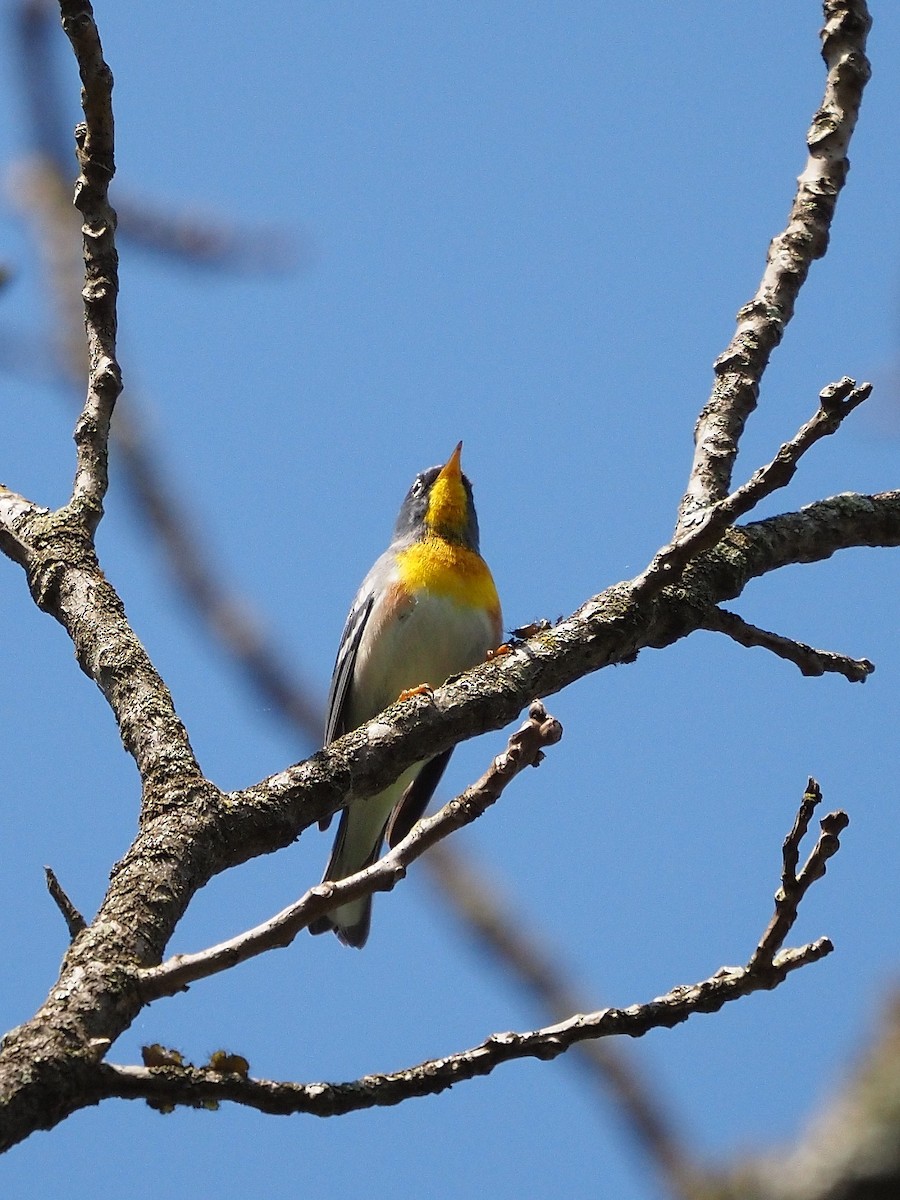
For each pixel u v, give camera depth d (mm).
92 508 8125
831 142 10195
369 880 5668
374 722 7586
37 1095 5266
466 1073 5848
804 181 10180
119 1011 5617
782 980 6113
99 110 7707
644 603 8195
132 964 5816
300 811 7051
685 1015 6059
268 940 5668
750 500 7656
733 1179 4172
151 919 6129
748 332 9766
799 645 8594
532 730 5738
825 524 9141
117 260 8172
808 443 7473
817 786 6121
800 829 6086
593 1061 5863
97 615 7672
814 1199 3838
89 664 7539
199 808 6750
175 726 7145
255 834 6859
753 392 9586
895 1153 3789
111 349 8281
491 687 7762
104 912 6125
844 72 10281
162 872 6395
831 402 7324
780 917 6070
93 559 7996
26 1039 5406
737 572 8656
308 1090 5625
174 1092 5473
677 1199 4715
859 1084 3943
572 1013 8617
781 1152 4098
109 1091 5426
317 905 5660
